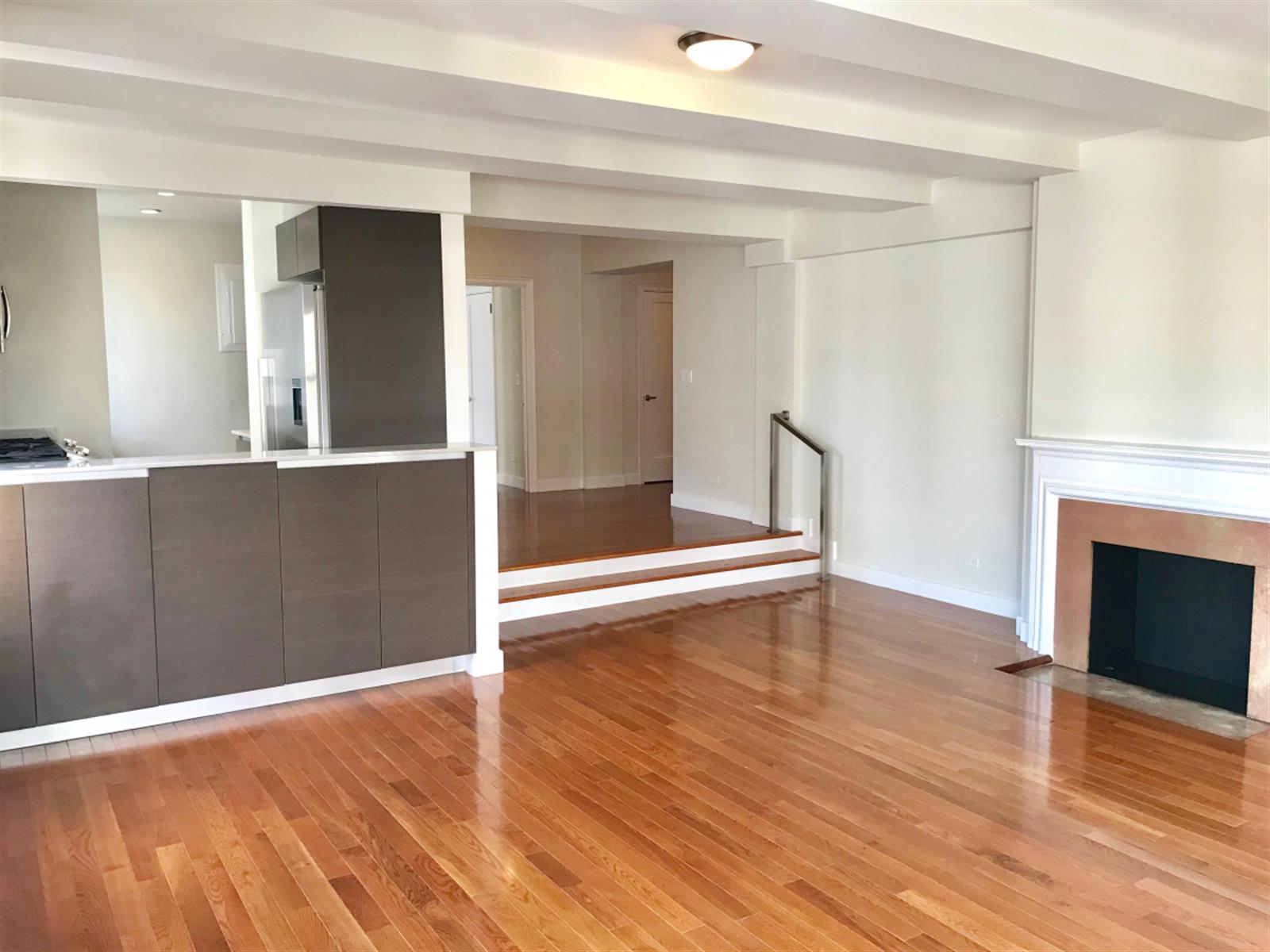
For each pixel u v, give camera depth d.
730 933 2.44
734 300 7.36
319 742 3.70
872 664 4.68
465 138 4.17
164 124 3.78
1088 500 4.60
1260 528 3.95
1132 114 3.59
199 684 3.89
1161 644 4.66
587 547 6.29
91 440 5.20
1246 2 2.85
